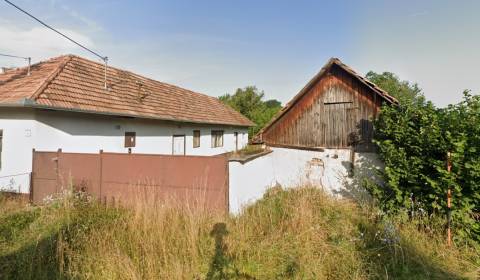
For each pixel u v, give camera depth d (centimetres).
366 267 361
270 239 418
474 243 430
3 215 510
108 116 880
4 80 839
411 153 532
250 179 685
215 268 356
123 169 613
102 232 420
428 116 513
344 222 498
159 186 593
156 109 1136
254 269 356
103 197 618
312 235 423
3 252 376
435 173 487
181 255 372
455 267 382
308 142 934
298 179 876
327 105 904
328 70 902
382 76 3434
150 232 412
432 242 434
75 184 631
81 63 1015
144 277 330
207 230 443
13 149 688
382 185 639
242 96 3481
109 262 340
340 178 869
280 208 563
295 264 359
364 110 846
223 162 561
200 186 571
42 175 656
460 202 446
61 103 692
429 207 490
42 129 682
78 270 342
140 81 1345
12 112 689
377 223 500
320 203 604
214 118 1698
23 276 331
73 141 762
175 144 1286
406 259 382
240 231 432
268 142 1018
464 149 449
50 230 422
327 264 364
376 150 814
